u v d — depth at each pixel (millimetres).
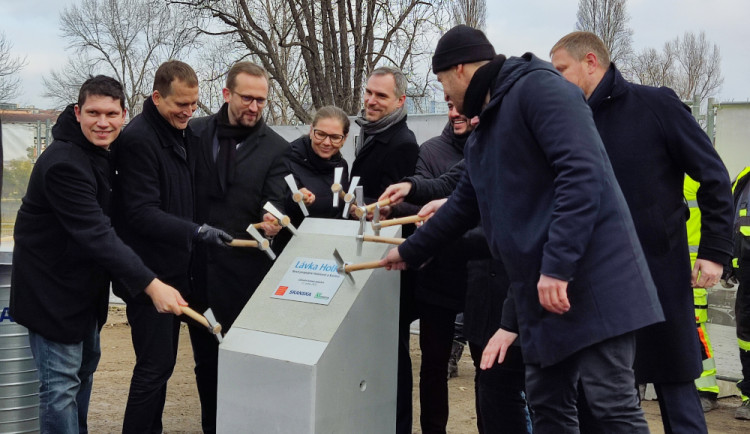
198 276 3697
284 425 2822
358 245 3088
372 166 3941
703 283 3078
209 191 3709
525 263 2438
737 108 5430
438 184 3477
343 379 2887
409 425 3770
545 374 2486
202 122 3816
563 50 3166
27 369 3758
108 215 3436
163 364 3475
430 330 3674
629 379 2426
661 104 3037
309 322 2916
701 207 3086
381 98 3906
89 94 3113
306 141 4062
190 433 4324
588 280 2357
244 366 2928
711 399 5234
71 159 3068
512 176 2475
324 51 12664
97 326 3451
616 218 2400
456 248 3227
